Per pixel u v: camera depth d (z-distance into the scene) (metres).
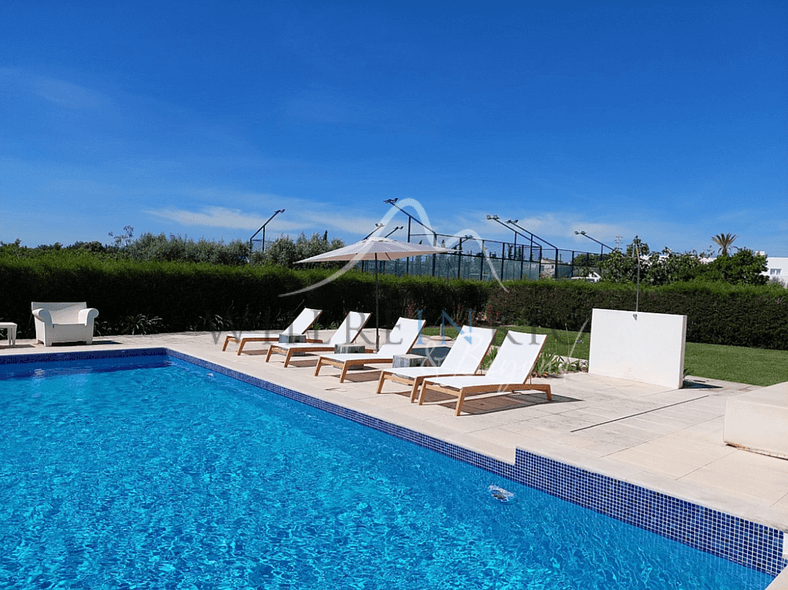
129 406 7.57
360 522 4.12
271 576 3.35
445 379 7.04
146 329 14.46
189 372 10.30
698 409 7.05
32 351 10.55
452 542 3.85
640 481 4.07
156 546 3.68
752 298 15.87
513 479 4.88
